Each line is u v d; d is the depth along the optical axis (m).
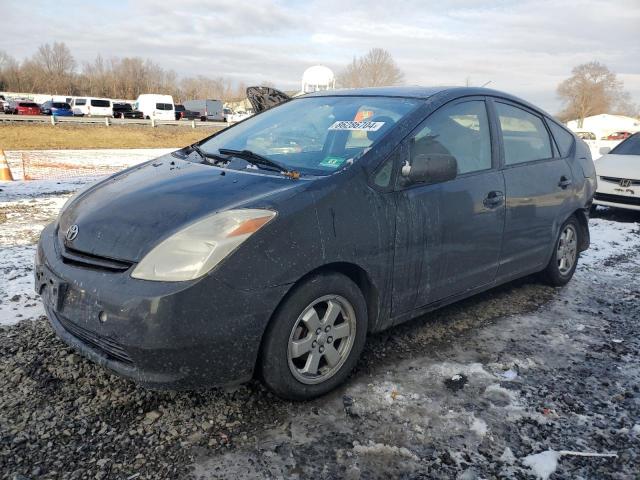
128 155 21.67
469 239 3.65
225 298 2.50
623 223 8.33
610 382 3.27
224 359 2.55
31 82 95.12
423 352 3.55
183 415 2.75
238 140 3.94
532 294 4.79
